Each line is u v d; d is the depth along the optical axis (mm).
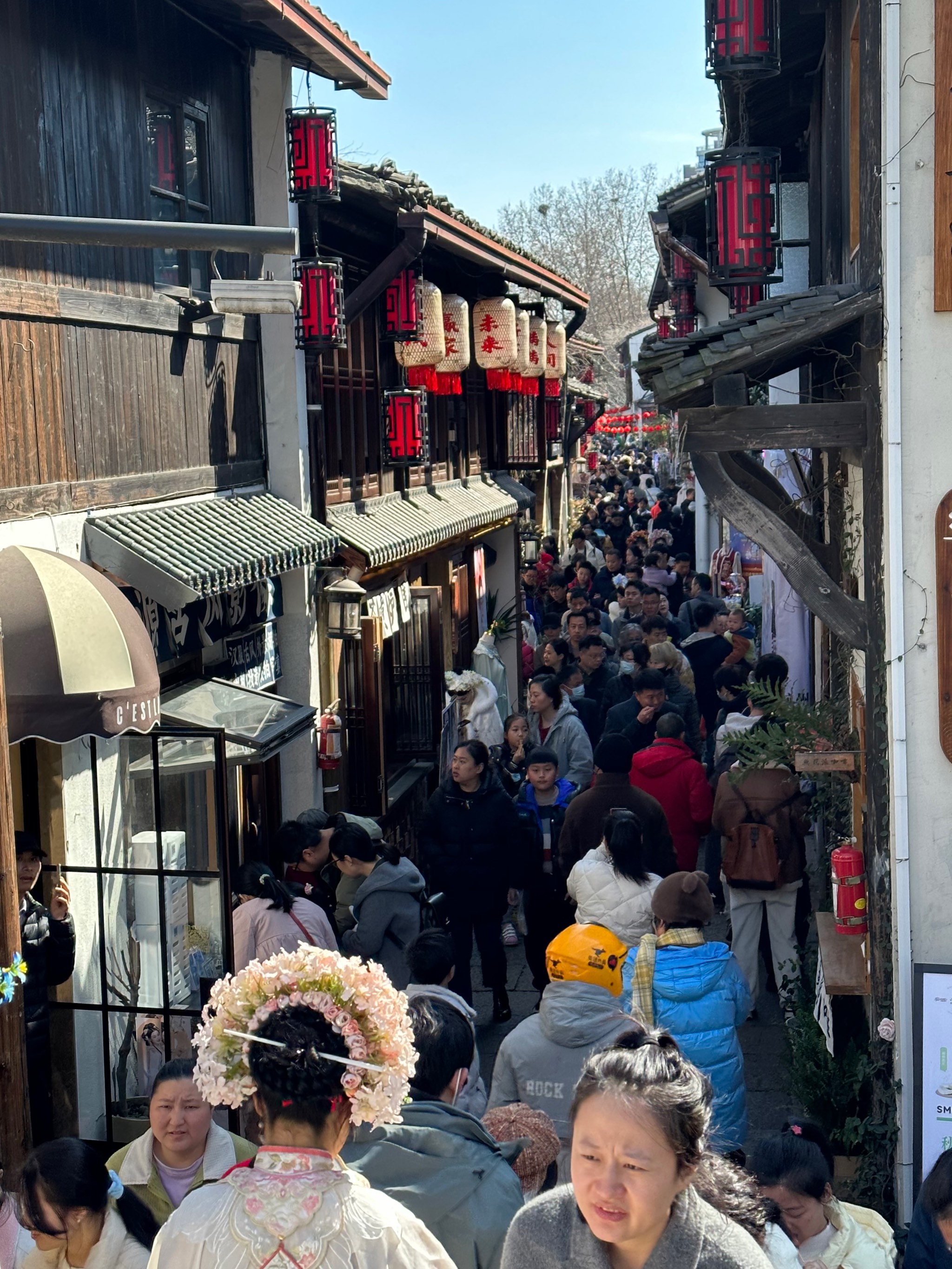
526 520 24344
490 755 10117
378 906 7480
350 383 11859
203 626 8648
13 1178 4965
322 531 9562
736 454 8367
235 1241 2549
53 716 5695
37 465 6516
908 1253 4465
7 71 6363
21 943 5699
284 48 9523
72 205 7004
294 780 10305
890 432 5922
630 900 6871
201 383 8789
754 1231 2748
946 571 5906
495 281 14875
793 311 6230
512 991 9945
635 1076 2420
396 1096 2688
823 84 10156
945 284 5789
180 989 6840
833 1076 6777
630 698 11953
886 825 6191
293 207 9938
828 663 10398
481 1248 3670
